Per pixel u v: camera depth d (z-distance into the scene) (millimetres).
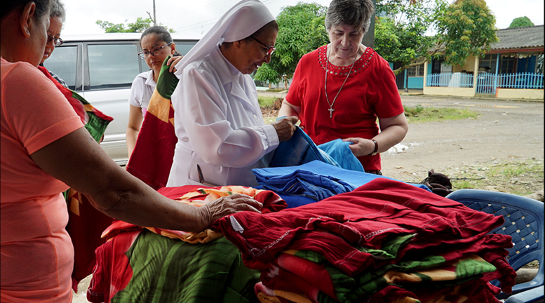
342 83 2539
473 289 1096
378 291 957
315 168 1840
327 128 2641
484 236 1175
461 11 16484
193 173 2016
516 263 1805
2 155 1009
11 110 987
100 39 5512
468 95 21562
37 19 1080
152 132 2541
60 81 2525
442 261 1053
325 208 1285
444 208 1258
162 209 1182
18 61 1047
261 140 1827
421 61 17922
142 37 3080
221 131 1755
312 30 12391
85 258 2387
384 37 14805
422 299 1030
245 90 2125
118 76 5559
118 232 1628
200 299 1232
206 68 1875
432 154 7527
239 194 1430
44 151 997
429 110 14875
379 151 2400
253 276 1325
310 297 992
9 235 1053
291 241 1065
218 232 1316
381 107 2568
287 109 2869
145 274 1434
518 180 5469
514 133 9891
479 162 6734
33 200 1090
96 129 2270
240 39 1854
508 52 21344
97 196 1071
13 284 1080
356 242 1019
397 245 1020
